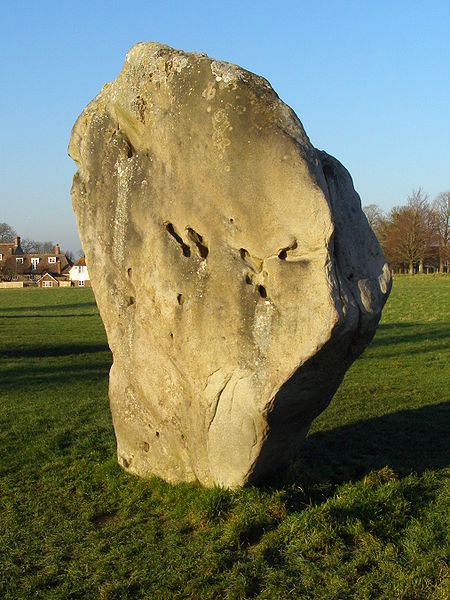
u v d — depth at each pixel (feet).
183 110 23.30
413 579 17.47
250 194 21.16
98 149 27.12
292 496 22.06
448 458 28.50
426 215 272.10
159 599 17.10
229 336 21.34
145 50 25.13
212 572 18.15
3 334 84.99
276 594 16.98
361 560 18.52
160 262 23.99
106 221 26.68
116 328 26.76
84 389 47.60
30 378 52.47
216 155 22.15
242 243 21.53
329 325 18.81
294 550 19.02
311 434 33.19
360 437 32.40
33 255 407.23
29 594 17.66
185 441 24.11
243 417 21.20
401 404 40.40
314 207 19.53
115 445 31.27
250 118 21.33
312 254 19.67
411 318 101.91
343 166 22.50
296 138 20.66
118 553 19.65
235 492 21.90
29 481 26.43
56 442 32.04
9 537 21.08
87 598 17.31
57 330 90.38
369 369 54.95
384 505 21.80
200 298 22.43
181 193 23.52
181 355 23.17
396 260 268.00
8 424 36.47
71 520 22.39
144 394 25.35
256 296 20.81
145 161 25.13
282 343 19.79
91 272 27.53
